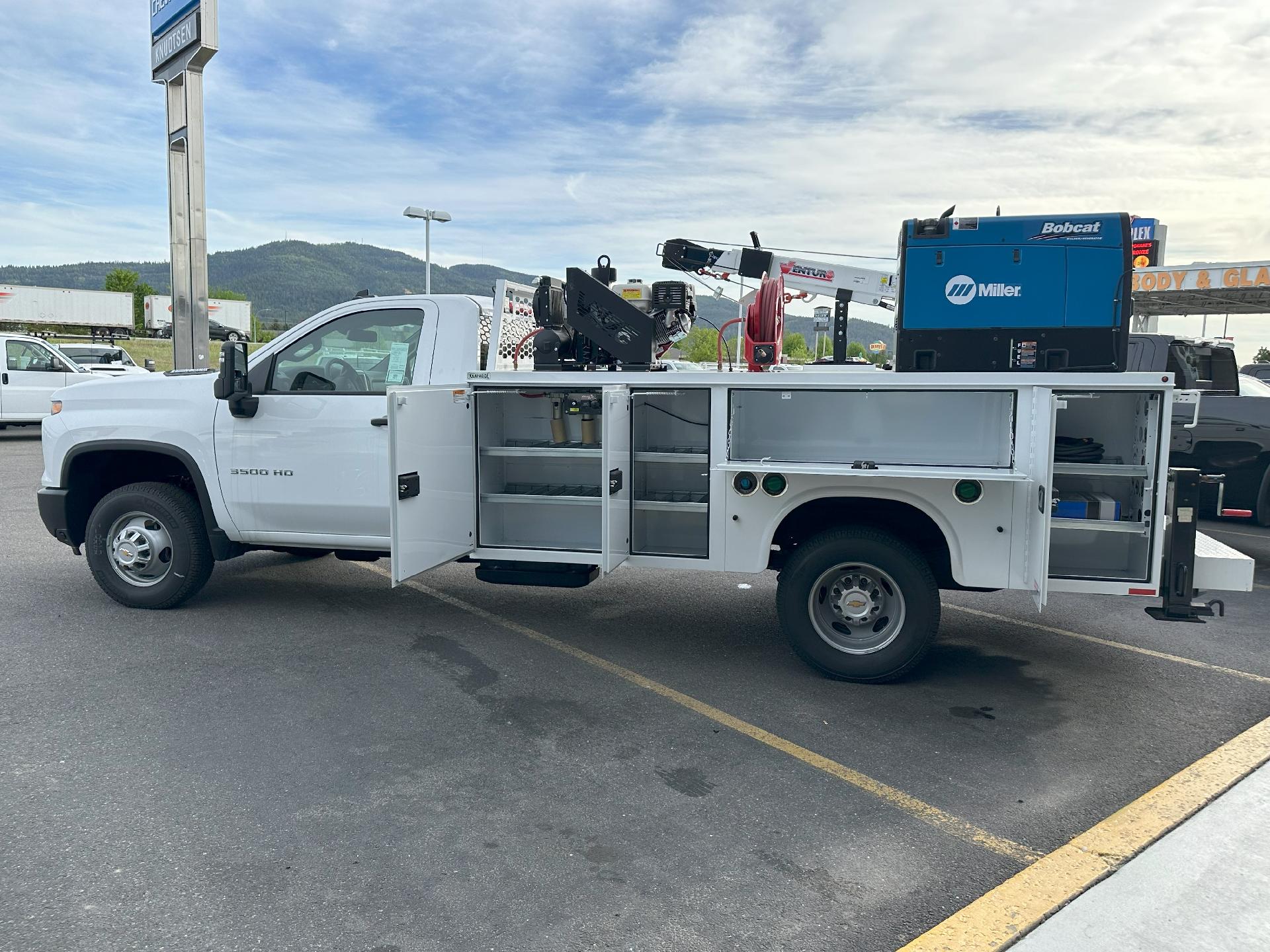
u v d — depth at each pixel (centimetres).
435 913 276
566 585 533
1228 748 399
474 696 461
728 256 698
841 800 354
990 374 441
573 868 302
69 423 603
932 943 263
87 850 308
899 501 483
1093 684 491
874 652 478
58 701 443
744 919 275
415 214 2283
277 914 274
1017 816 341
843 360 681
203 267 1794
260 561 768
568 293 539
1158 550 436
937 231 491
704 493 525
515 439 568
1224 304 2252
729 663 519
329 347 570
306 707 441
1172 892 288
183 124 1789
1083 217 476
